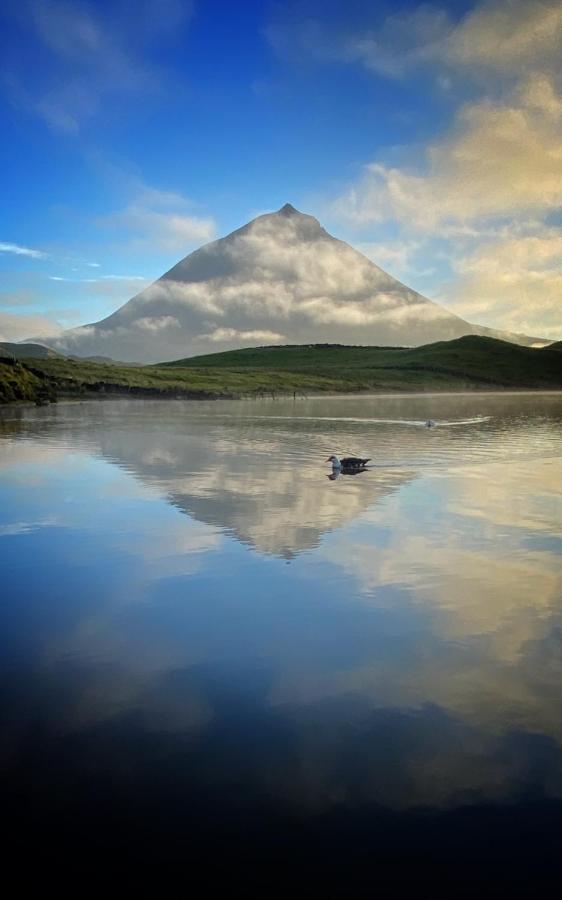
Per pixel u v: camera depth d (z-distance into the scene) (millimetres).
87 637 8047
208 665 7273
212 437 34344
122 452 26859
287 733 5918
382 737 5852
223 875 4324
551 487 18359
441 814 4871
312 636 8023
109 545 12125
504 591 9562
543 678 6957
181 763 5469
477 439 33562
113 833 4668
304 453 26812
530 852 4520
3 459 24438
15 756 5559
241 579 10164
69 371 105125
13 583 10055
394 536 12719
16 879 4273
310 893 4191
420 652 7578
